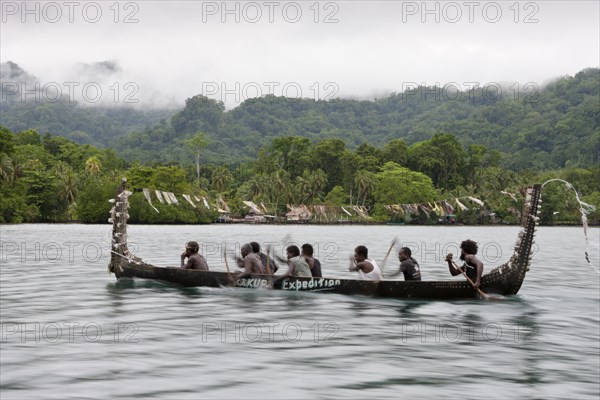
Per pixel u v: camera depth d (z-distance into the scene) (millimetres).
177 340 28359
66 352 25859
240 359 25078
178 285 45781
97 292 43125
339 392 21031
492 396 20859
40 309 36281
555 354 26688
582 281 53219
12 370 23141
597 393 21359
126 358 24984
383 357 25766
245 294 42719
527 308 38344
